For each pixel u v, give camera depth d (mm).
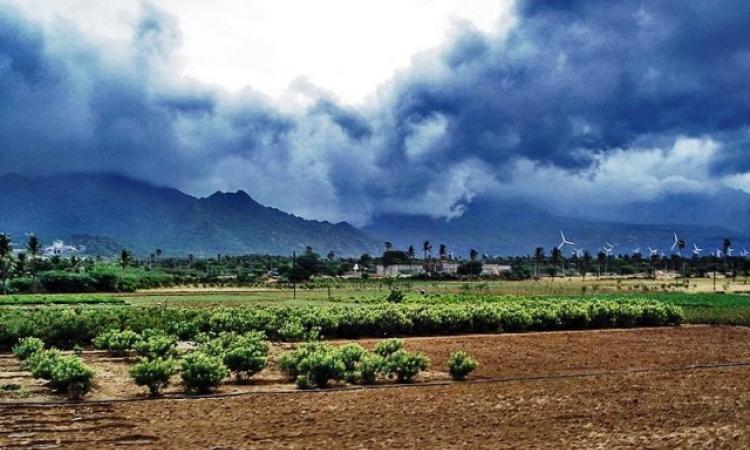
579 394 23297
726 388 24469
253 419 19578
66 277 122625
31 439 17516
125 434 17969
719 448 16750
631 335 45719
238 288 141625
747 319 56781
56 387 23562
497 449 16516
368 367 25891
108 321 39094
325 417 19812
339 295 105188
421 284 149500
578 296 90625
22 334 36094
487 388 24578
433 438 17484
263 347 30812
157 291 126688
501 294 101938
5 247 126000
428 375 28359
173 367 24578
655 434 17969
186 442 17141
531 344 39906
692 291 117250
